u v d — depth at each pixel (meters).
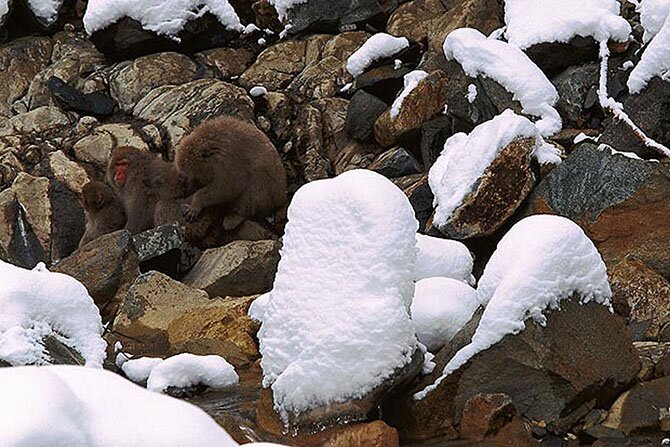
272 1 18.52
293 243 8.91
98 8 17.80
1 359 8.73
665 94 13.83
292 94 17.55
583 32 14.89
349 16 18.34
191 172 14.79
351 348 8.45
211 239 15.12
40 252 15.72
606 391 8.84
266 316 9.00
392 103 16.77
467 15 16.94
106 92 17.75
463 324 9.84
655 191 12.46
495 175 13.14
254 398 9.80
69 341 9.27
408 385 8.87
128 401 3.84
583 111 14.62
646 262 12.52
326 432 8.42
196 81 17.25
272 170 15.27
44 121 17.19
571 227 9.03
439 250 11.92
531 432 8.60
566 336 8.83
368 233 8.66
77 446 3.61
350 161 16.61
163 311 12.30
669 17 13.93
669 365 9.26
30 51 18.44
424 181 14.25
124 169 15.02
